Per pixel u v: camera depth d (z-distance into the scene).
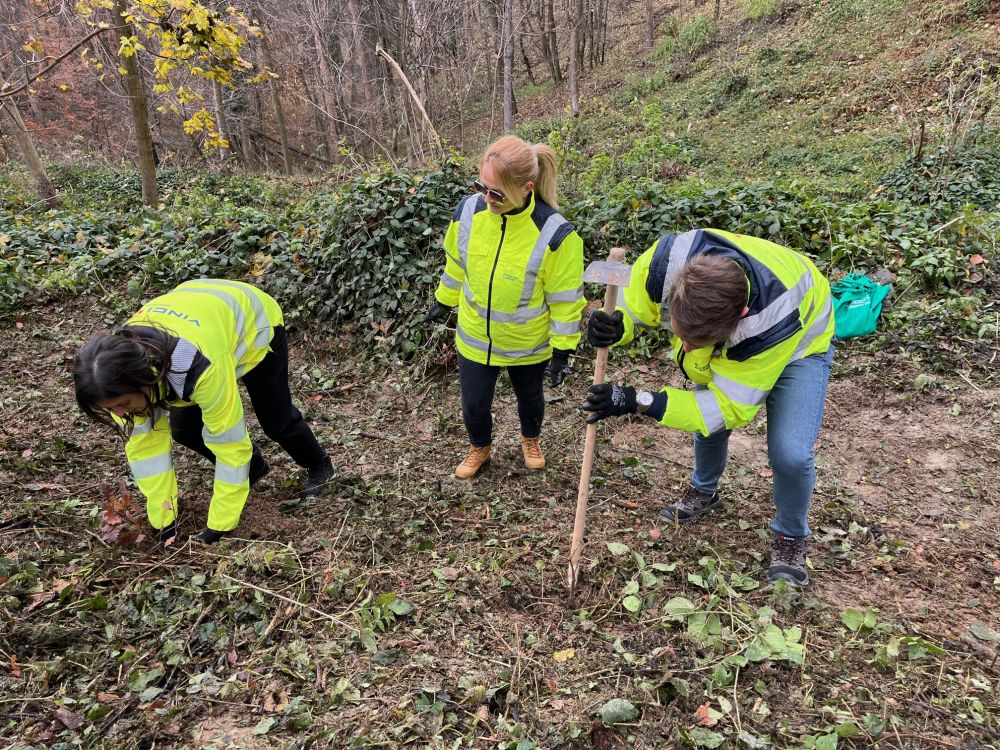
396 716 2.19
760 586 2.83
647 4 22.92
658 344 5.07
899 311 4.97
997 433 4.00
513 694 2.26
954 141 9.40
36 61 7.24
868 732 2.14
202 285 2.86
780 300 2.26
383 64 15.34
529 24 23.58
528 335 3.15
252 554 2.84
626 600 2.70
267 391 3.05
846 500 3.53
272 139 22.75
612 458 3.97
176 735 2.13
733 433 4.23
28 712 2.17
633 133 15.81
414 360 4.93
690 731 2.15
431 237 5.35
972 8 14.80
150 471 2.79
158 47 14.30
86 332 5.48
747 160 14.10
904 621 2.67
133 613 2.59
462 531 3.20
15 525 3.02
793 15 19.14
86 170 16.75
